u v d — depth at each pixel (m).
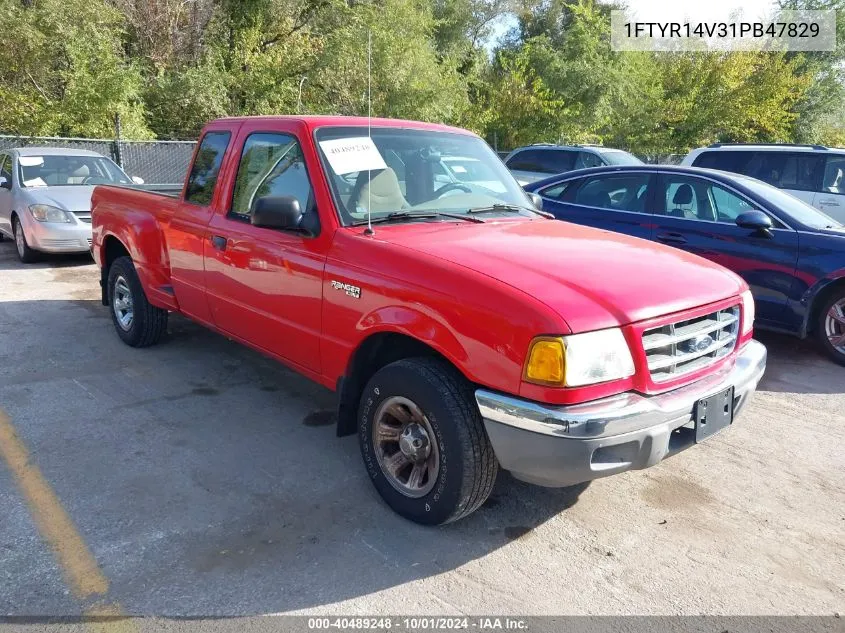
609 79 24.56
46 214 9.51
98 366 5.62
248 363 5.79
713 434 3.36
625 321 2.96
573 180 7.86
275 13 24.53
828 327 6.28
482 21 36.56
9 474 3.83
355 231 3.71
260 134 4.42
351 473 3.96
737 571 3.18
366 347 3.63
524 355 2.87
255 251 4.22
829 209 9.23
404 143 4.38
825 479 4.09
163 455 4.11
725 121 26.27
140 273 5.61
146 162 16.06
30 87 18.11
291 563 3.11
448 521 3.32
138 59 20.94
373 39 21.58
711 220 6.79
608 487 3.93
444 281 3.16
